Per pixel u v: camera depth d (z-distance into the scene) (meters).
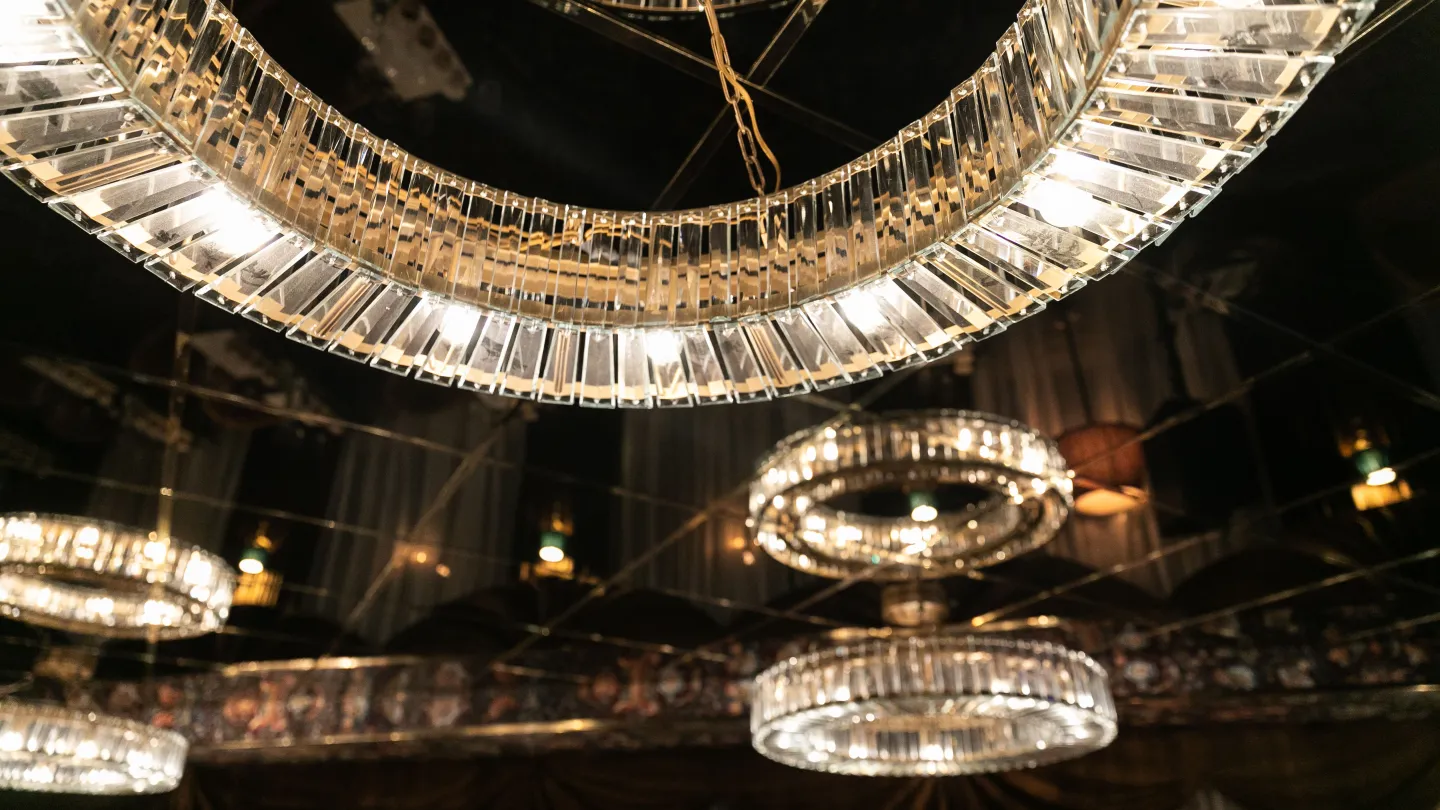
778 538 3.69
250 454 3.58
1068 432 3.52
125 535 3.83
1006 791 5.82
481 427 3.46
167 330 2.90
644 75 2.15
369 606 4.91
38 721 4.27
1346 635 5.17
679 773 6.05
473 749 6.08
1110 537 4.28
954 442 3.16
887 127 2.26
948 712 3.82
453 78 2.13
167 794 6.12
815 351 1.61
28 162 1.17
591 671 5.81
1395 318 2.84
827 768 4.76
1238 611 5.02
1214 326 2.93
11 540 3.67
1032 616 5.15
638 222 1.63
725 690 5.75
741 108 2.22
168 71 1.14
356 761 6.22
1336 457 3.62
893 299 1.49
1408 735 5.31
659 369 1.66
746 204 1.62
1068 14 1.12
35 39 1.00
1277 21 0.98
